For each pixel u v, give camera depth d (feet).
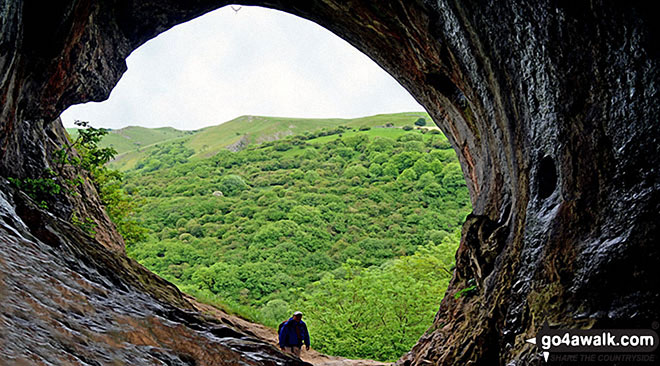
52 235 15.71
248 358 13.37
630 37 13.98
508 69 21.45
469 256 28.68
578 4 15.53
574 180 16.70
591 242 15.30
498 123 25.32
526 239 19.83
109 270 17.35
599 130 15.48
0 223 13.33
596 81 15.57
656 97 13.38
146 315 12.73
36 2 23.45
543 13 17.33
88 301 11.65
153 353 10.98
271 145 359.66
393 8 29.37
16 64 22.68
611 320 13.58
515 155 22.77
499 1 19.97
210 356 12.27
